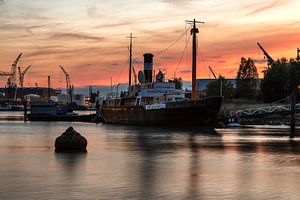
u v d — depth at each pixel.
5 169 30.78
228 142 57.88
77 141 45.09
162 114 100.44
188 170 30.78
